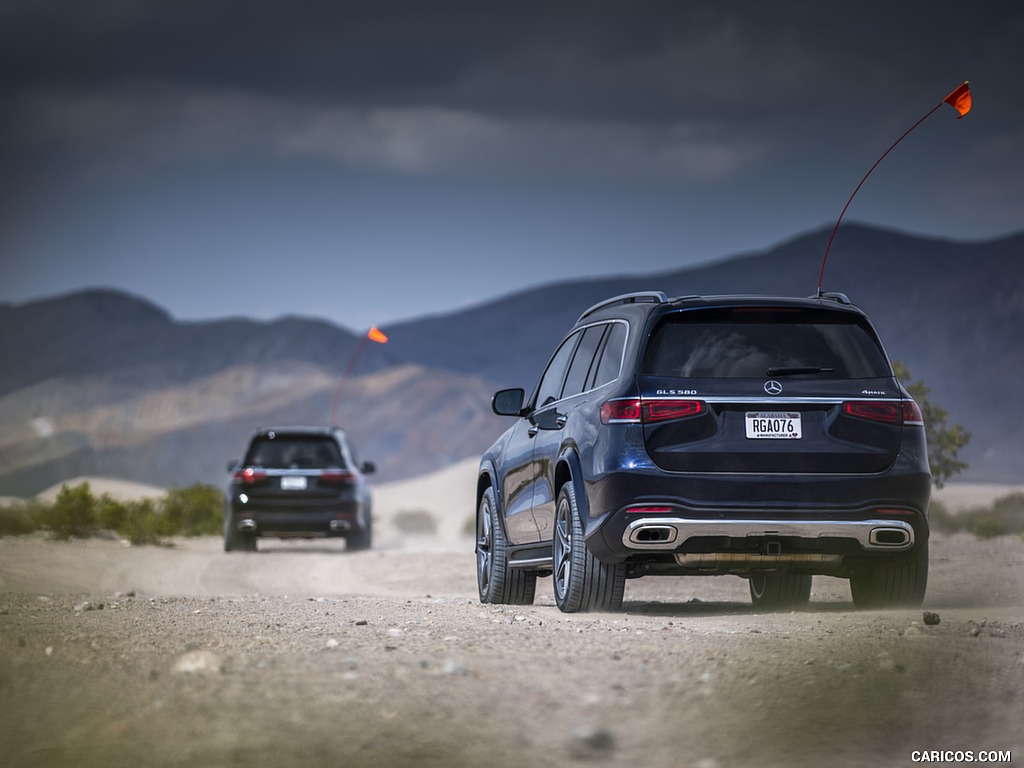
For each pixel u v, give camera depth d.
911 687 14.66
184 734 12.22
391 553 65.12
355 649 17.41
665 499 23.05
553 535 26.95
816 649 17.08
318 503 66.38
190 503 94.25
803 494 23.16
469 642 18.25
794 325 24.19
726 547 23.39
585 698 13.79
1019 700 14.15
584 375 26.80
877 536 23.31
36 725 12.86
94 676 15.21
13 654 17.12
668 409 23.23
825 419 23.44
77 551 59.09
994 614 23.56
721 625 21.66
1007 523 65.25
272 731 12.30
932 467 65.56
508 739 12.17
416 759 11.48
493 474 31.64
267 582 49.66
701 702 13.79
